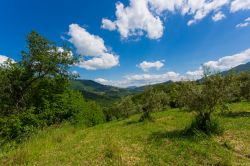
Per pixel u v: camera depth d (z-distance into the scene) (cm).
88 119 4688
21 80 3228
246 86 2823
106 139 2031
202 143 1516
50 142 2039
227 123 2184
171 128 2323
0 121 2531
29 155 1547
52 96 3544
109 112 6950
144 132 2220
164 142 1650
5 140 2198
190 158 1262
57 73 3444
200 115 1883
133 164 1252
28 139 2177
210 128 1756
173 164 1206
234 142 1528
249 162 1167
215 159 1218
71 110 3853
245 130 1839
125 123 3462
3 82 3069
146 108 3303
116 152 1459
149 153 1420
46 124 2955
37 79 3406
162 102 3309
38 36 3225
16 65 3189
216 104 1803
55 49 3350
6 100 3156
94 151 1578
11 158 1486
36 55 3192
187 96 1870
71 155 1527
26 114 2795
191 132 1823
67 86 3731
